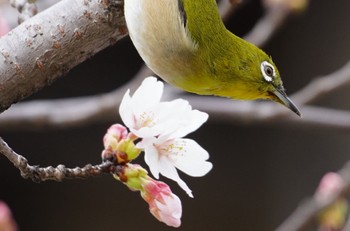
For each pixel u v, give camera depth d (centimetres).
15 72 128
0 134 184
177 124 127
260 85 134
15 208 186
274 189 186
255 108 147
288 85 182
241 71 133
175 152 128
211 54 132
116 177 128
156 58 131
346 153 179
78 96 185
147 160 127
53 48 128
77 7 128
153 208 128
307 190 182
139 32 129
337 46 180
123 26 129
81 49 128
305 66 181
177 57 131
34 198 187
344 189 146
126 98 127
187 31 131
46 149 187
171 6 130
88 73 185
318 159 183
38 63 128
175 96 150
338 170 179
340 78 147
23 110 146
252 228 187
